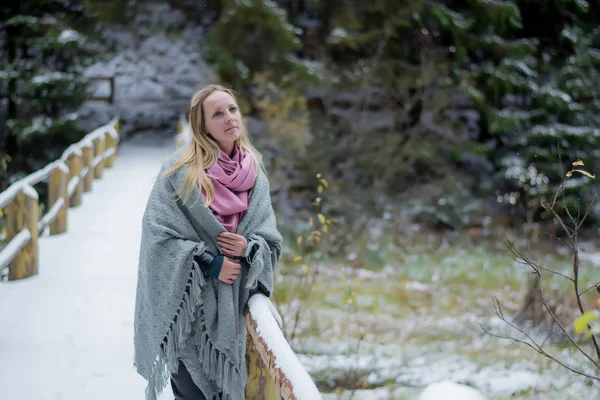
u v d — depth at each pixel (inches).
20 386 156.4
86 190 430.9
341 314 336.5
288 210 543.2
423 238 557.0
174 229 104.7
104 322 203.9
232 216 107.7
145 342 108.3
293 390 83.0
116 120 635.5
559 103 660.1
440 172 643.5
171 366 104.0
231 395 106.0
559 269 458.6
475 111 736.3
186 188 104.7
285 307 317.1
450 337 307.9
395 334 309.3
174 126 732.0
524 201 620.1
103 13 637.3
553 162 637.9
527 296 328.5
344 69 678.5
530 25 742.5
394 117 649.6
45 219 303.0
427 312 357.7
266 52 607.2
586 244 558.6
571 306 356.5
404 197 628.1
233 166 109.2
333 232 523.8
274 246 110.7
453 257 502.0
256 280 107.7
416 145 631.8
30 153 658.8
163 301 103.1
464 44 663.8
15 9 660.1
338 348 275.6
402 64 642.8
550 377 247.1
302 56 709.3
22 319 205.0
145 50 772.6
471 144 648.4
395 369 252.4
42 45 623.5
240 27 595.5
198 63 713.6
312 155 608.4
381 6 614.9
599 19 751.1
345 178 629.0
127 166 547.8
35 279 249.3
